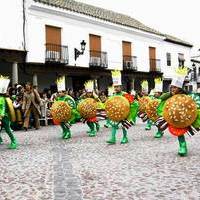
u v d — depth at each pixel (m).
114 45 32.22
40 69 24.89
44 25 25.39
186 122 9.66
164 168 8.26
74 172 8.14
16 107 18.23
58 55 26.22
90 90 16.88
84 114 14.89
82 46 28.16
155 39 38.09
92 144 12.63
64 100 14.77
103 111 17.16
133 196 6.17
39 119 19.56
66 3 29.59
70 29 27.58
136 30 34.59
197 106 9.88
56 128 19.19
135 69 34.38
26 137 15.38
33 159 9.95
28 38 24.22
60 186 6.96
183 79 10.03
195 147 11.27
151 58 37.47
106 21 30.75
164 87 40.78
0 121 11.62
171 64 40.97
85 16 28.56
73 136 15.33
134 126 19.34
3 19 22.77
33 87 18.77
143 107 16.89
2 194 6.59
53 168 8.63
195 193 6.23
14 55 22.97
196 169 8.06
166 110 9.88
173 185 6.78
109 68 31.48
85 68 28.55
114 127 12.67
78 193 6.45
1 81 11.86
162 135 14.43
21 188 6.93
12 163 9.45
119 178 7.43
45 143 13.30
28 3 24.12
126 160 9.34
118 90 12.93
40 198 6.24
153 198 6.03
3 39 22.75
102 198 6.12
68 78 28.42
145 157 9.70
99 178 7.50
